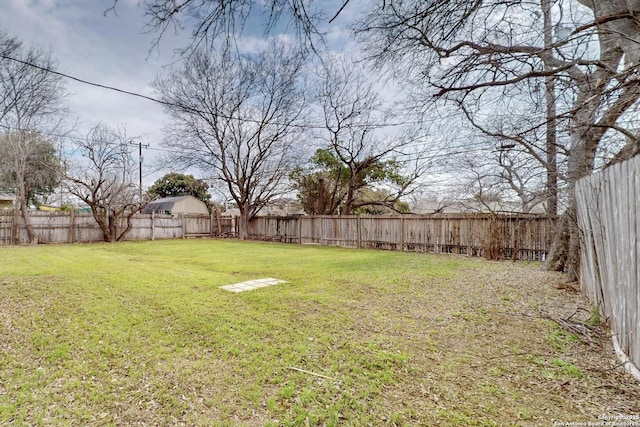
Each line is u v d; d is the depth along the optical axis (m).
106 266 7.23
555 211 6.98
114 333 3.20
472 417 1.91
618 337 2.76
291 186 16.31
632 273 2.44
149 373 2.44
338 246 12.68
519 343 3.01
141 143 15.97
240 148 14.84
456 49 3.45
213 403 2.07
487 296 4.72
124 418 1.92
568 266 5.76
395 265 7.61
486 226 9.16
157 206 22.75
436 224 10.30
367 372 2.46
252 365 2.57
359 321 3.62
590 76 3.40
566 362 2.60
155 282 5.54
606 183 3.16
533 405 2.03
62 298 4.44
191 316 3.72
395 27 3.18
